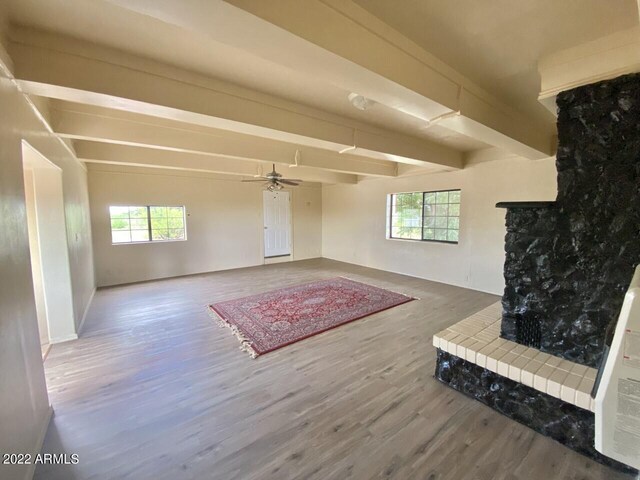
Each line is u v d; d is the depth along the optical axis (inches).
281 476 62.6
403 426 77.4
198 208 259.1
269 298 186.7
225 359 112.2
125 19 60.9
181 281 232.7
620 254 71.9
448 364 95.0
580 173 76.5
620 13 59.7
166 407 84.7
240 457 67.4
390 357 114.0
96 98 76.0
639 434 30.8
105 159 165.2
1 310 55.0
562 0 56.0
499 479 61.9
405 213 254.2
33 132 85.1
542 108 111.2
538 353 85.6
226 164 206.8
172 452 68.8
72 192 144.4
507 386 81.1
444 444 71.4
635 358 30.3
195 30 49.9
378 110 115.3
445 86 81.1
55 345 123.6
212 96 89.3
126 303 178.7
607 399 32.4
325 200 338.6
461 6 58.0
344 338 130.6
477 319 113.0
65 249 126.3
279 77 88.4
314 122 113.7
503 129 108.0
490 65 81.0
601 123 72.3
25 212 72.0
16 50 64.1
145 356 114.3
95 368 105.7
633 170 69.1
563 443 71.4
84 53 70.4
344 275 251.6
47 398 80.4
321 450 69.4
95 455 67.9
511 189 181.3
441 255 224.5
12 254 62.0
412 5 58.0
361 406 85.3
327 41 55.1
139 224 235.1
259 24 47.9
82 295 156.6
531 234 86.9
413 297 187.8
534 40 70.1
